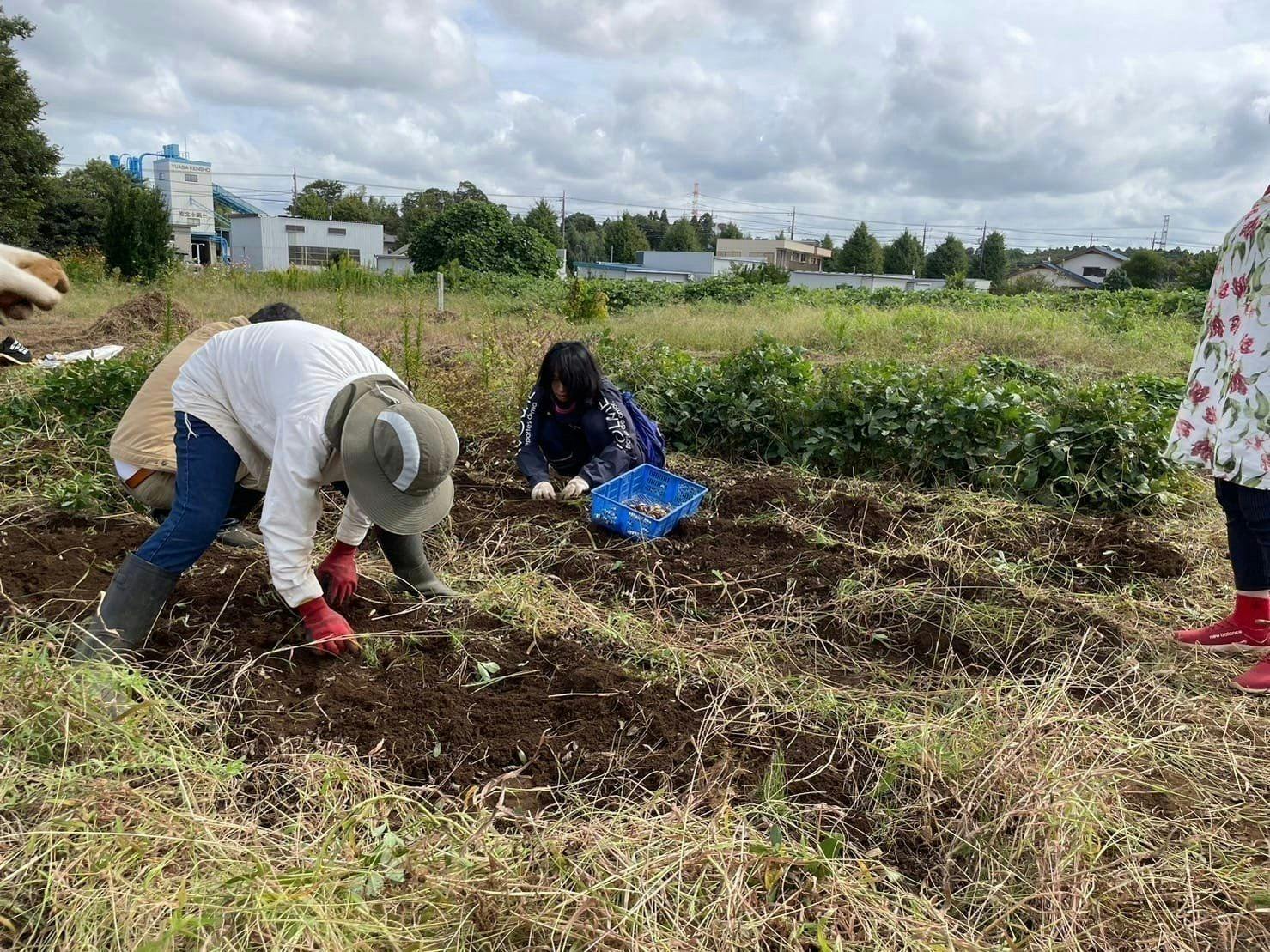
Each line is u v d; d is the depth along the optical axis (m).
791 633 3.44
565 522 4.41
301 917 1.83
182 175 82.88
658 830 2.20
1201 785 2.56
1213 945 2.03
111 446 3.41
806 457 5.63
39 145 28.86
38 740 2.29
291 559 2.72
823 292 26.25
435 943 1.87
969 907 2.11
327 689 2.78
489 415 6.16
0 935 1.81
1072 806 2.26
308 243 54.06
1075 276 70.94
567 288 23.62
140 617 2.76
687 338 14.12
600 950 1.86
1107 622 3.45
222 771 2.33
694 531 4.43
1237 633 3.23
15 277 1.95
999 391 5.45
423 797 2.36
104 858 1.95
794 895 2.04
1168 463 4.93
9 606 3.09
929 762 2.47
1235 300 3.00
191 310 14.91
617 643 3.21
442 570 3.80
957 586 3.71
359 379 2.68
